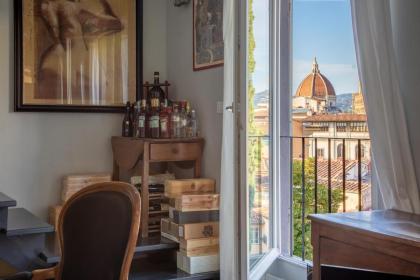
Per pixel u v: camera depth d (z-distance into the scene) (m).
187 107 3.75
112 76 4.04
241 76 2.71
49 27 3.81
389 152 2.36
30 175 3.79
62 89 3.85
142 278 3.21
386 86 2.33
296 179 3.60
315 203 3.56
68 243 2.11
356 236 1.97
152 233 3.64
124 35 4.08
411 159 2.34
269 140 3.33
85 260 2.00
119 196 2.02
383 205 2.56
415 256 1.73
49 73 3.81
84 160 3.98
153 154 3.52
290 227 3.51
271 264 3.28
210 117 3.66
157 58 4.24
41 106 3.79
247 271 2.72
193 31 3.86
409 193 2.33
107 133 4.06
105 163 4.05
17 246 3.05
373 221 2.08
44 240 3.15
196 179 3.58
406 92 2.43
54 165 3.87
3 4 3.68
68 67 3.87
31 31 3.75
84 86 3.93
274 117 3.34
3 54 3.69
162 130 3.67
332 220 2.11
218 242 3.37
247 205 2.73
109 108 4.02
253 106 3.09
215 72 3.59
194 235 3.31
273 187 3.34
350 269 1.56
